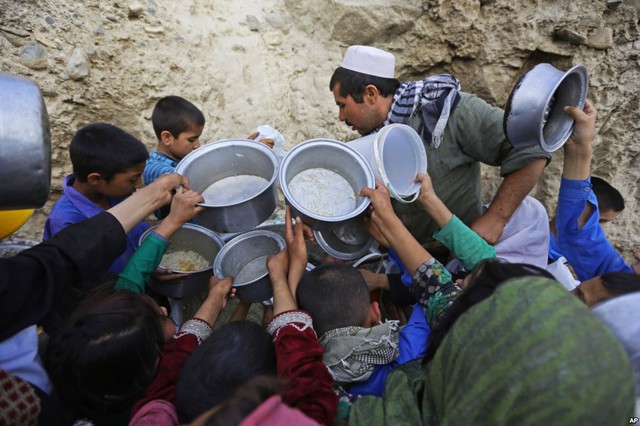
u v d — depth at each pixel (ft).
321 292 4.26
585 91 5.04
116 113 7.97
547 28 9.21
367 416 3.49
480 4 9.40
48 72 7.18
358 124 6.53
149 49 8.05
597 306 3.35
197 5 8.86
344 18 9.50
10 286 3.33
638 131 10.85
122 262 5.95
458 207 6.84
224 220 4.85
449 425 2.33
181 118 6.64
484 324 2.37
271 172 5.28
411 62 9.96
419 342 4.46
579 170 5.64
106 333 3.59
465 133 6.07
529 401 2.05
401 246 4.64
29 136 3.33
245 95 9.17
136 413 3.59
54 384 3.57
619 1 9.18
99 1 7.59
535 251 6.07
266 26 9.62
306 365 3.61
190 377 3.40
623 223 11.99
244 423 1.98
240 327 3.82
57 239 3.83
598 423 1.97
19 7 6.89
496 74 9.70
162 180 4.60
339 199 5.22
